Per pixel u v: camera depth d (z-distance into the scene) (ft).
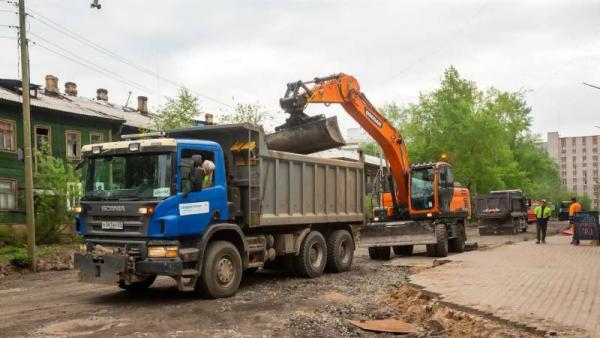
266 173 38.55
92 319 27.43
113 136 106.11
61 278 46.85
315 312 28.45
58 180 74.43
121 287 37.17
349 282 39.81
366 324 25.23
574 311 24.03
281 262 44.62
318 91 47.55
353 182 49.67
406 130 157.99
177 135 39.58
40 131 92.32
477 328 22.35
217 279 33.19
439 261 47.09
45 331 24.84
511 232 106.22
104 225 32.24
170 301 32.48
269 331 24.35
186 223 31.86
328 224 46.75
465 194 65.67
